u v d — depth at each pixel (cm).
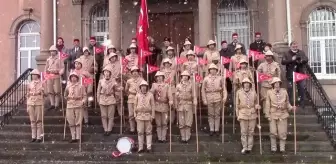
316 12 1611
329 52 1595
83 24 1738
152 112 1044
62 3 1738
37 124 1143
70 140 1133
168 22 1708
